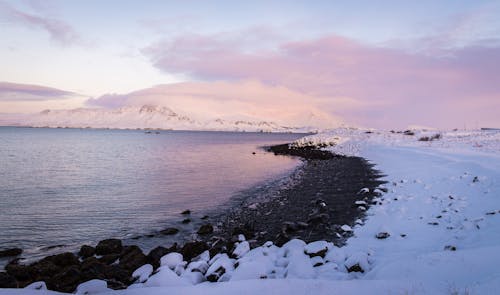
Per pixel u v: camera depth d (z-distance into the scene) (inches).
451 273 269.3
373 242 411.8
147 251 514.0
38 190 1052.5
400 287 250.1
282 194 896.3
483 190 569.6
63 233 617.3
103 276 382.0
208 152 2815.0
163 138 6456.7
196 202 869.2
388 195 692.7
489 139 1891.0
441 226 429.7
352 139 2854.3
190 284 311.4
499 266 266.4
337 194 798.5
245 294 257.4
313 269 323.0
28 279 393.4
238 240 495.8
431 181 745.0
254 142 5032.0
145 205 837.8
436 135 2395.4
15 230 635.5
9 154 2423.7
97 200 899.4
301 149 2716.5
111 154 2541.8
